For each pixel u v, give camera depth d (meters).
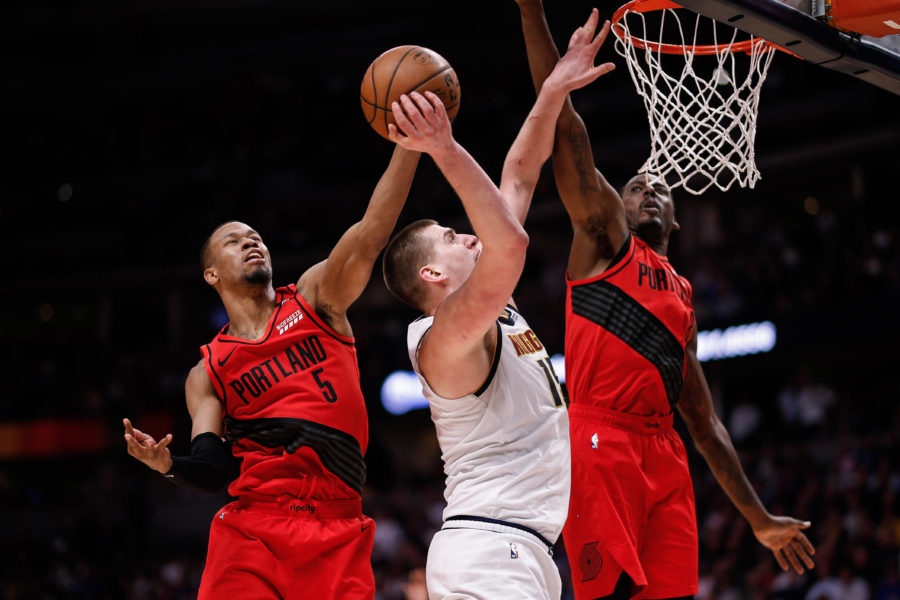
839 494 11.01
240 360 3.51
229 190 22.08
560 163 3.76
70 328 22.77
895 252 13.73
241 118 23.30
